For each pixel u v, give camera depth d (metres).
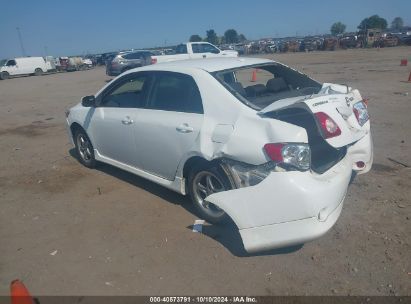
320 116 3.19
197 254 3.43
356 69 20.02
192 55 21.50
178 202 4.51
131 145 4.71
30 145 7.80
